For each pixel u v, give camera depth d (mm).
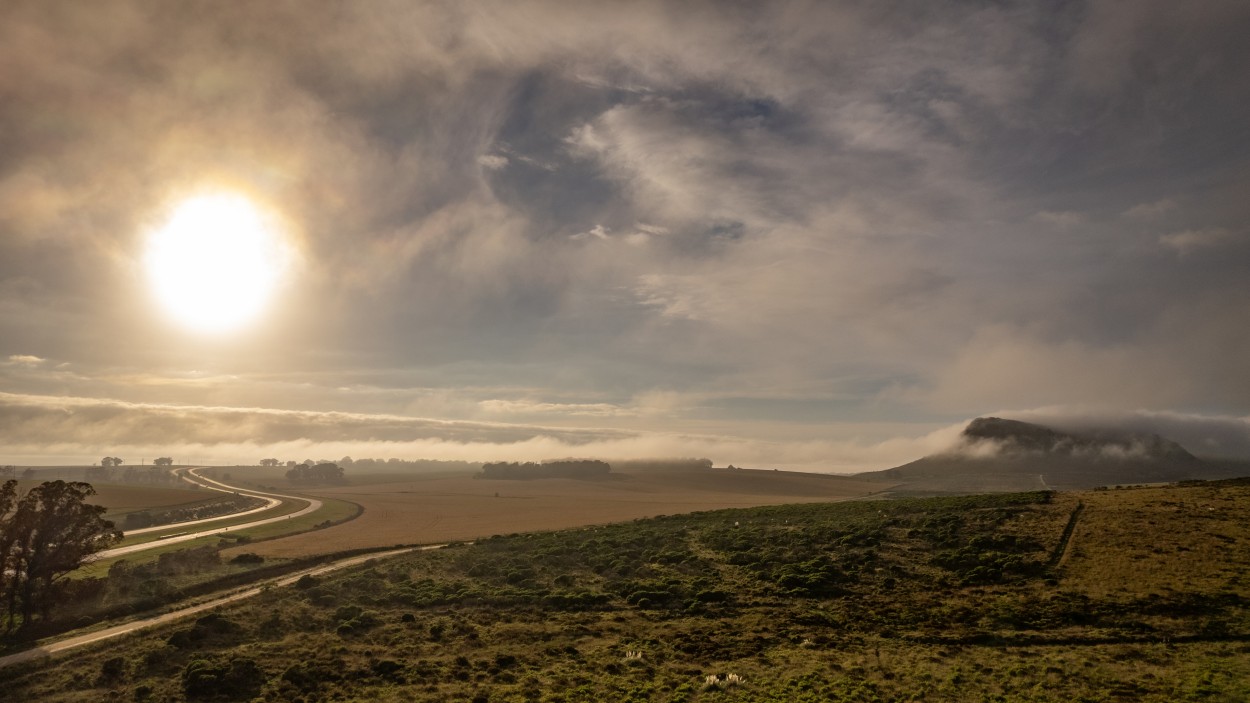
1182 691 33812
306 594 62344
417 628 52844
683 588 60188
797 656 43125
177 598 64750
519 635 50438
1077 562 54938
